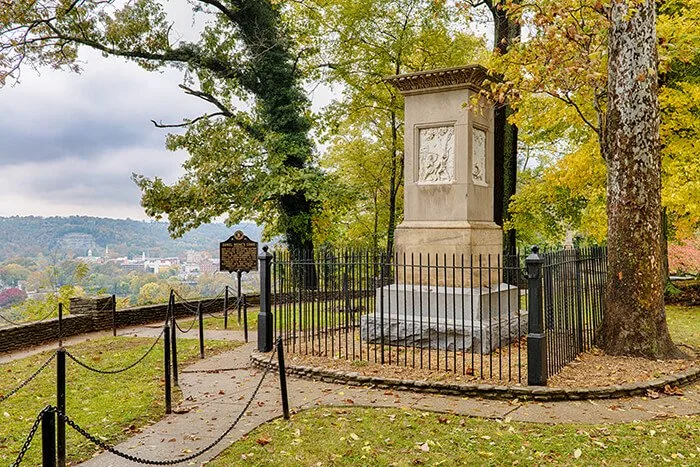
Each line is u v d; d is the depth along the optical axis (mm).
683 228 15875
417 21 22828
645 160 9891
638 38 9852
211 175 23328
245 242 17484
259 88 24391
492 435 6297
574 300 11203
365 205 29266
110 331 16047
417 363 9375
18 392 8734
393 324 10672
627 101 9938
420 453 5816
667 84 15953
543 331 8086
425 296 11039
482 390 7859
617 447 5891
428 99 11531
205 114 24219
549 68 10305
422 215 11508
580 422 6777
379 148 26812
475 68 10961
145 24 22422
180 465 5699
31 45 20766
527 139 20734
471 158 11289
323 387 8586
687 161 14312
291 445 6094
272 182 22500
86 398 8414
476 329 9891
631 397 7883
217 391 8609
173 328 9117
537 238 29594
